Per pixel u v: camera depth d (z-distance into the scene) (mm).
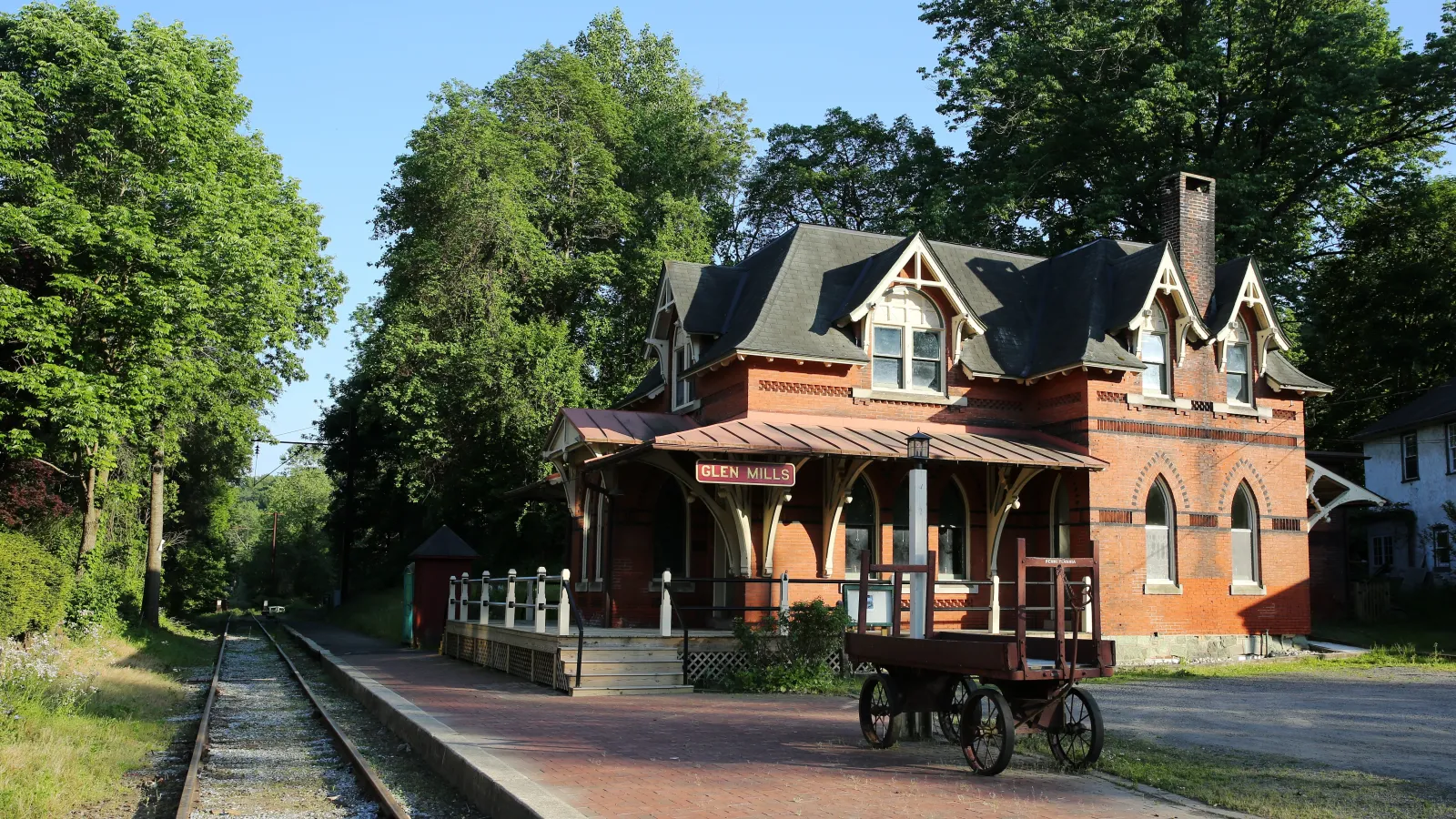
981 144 41375
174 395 30094
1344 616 30391
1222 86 36062
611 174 44812
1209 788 9219
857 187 50062
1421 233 40406
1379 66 34719
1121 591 22797
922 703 11180
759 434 20031
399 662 25453
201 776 11516
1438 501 35031
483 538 45656
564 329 39812
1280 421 25469
